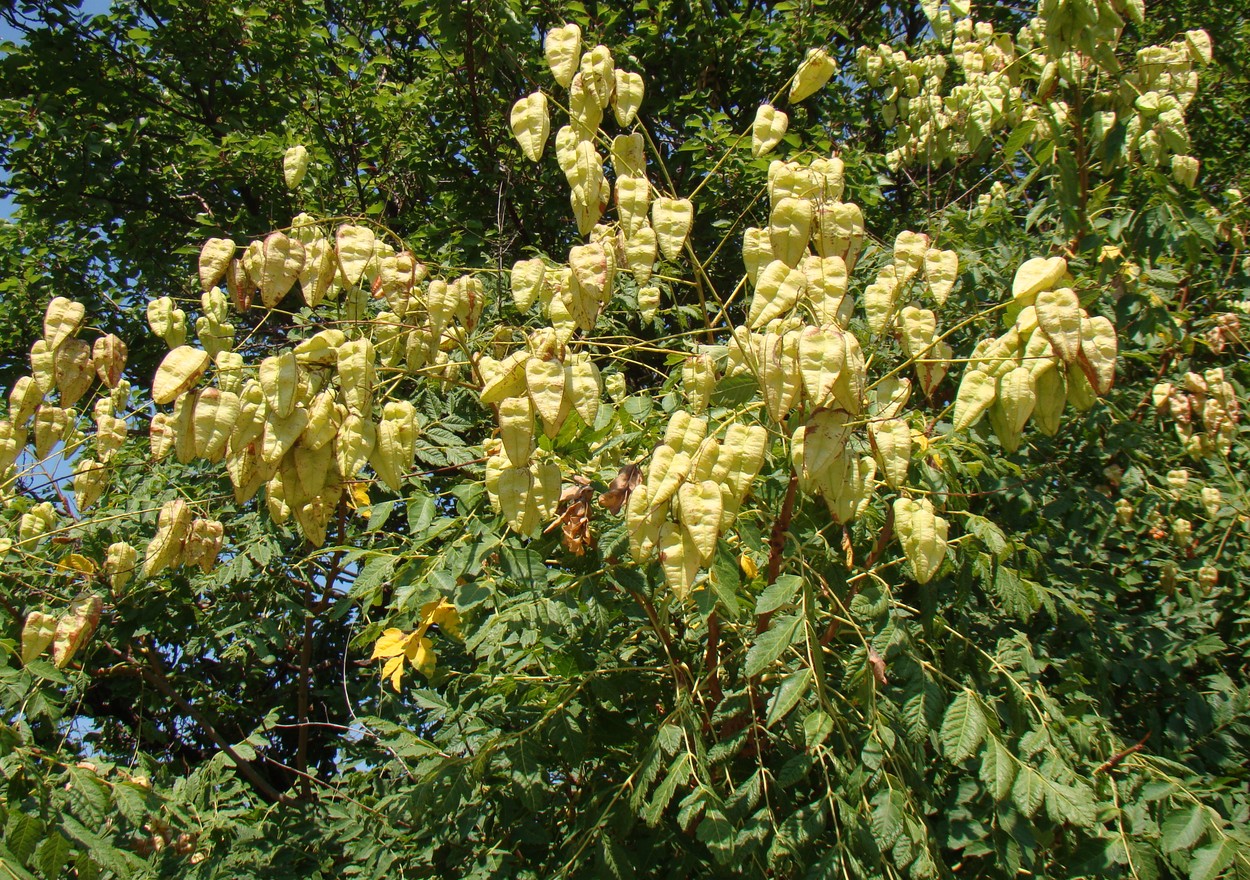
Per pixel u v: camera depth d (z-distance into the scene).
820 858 2.46
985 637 3.37
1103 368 2.13
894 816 2.37
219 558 4.56
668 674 3.02
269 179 7.49
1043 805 2.69
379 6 8.64
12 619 3.79
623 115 2.60
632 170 2.59
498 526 2.82
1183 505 4.25
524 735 2.84
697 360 2.61
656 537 2.21
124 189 8.12
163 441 2.74
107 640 4.33
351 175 7.73
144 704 5.40
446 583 2.69
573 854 2.77
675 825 2.89
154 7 8.41
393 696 4.51
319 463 2.51
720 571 2.27
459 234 6.39
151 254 7.80
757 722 2.69
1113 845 2.61
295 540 4.54
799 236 2.31
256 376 2.63
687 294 6.23
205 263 2.73
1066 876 2.67
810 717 2.41
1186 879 2.88
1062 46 3.65
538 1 7.20
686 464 2.20
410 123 7.43
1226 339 4.60
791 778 2.48
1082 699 3.06
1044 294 2.18
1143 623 3.77
